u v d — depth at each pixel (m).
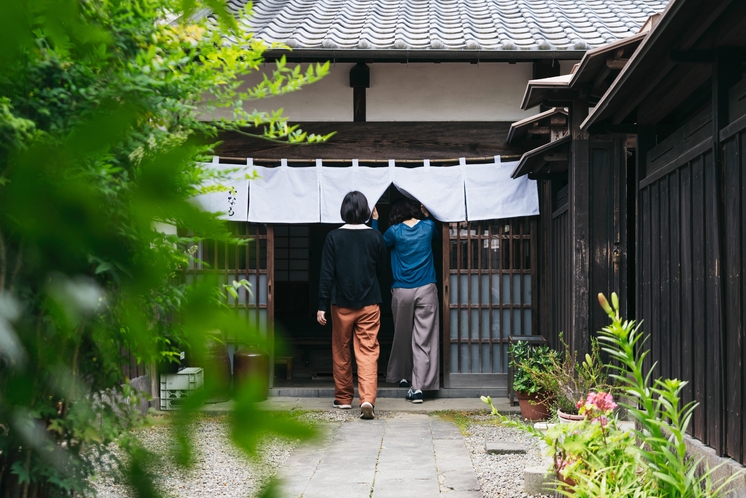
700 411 3.63
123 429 0.94
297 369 9.48
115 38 1.12
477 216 7.94
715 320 3.41
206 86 1.63
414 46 7.43
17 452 0.64
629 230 7.45
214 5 0.50
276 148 8.00
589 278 6.25
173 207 0.47
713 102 3.37
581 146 6.27
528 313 8.06
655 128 4.79
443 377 8.16
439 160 7.99
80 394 0.66
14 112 0.77
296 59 7.70
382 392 8.09
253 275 8.06
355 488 4.45
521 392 6.64
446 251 8.08
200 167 0.96
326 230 10.59
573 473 2.97
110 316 0.54
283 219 7.92
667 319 4.20
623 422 5.36
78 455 0.79
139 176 0.47
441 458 5.27
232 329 0.46
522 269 8.03
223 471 2.53
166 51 1.54
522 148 8.01
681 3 2.86
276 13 8.62
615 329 2.86
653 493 2.82
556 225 7.37
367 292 7.08
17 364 0.50
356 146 8.05
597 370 5.41
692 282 3.76
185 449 0.46
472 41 7.43
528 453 5.38
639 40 4.66
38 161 0.46
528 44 7.51
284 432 0.44
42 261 0.48
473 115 8.05
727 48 3.29
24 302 0.48
